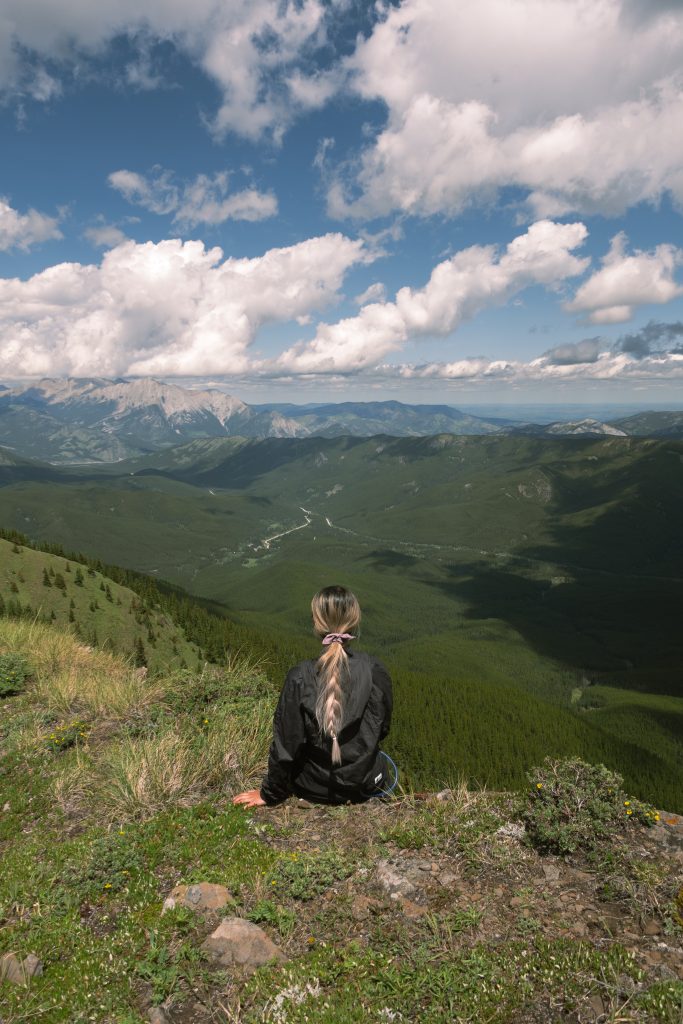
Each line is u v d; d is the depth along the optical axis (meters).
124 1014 3.31
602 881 4.27
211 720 8.50
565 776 5.30
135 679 11.06
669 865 4.39
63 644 14.54
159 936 3.94
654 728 166.75
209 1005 3.34
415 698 104.06
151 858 5.08
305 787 4.30
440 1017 3.08
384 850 4.77
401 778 6.20
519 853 4.66
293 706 4.16
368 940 3.77
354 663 4.11
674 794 91.69
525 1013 3.08
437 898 4.13
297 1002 3.27
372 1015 3.14
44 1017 3.38
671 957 3.40
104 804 6.57
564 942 3.59
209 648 99.12
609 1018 2.96
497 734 92.31
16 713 10.04
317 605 4.23
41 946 4.04
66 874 5.00
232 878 4.57
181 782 6.45
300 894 4.29
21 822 6.40
